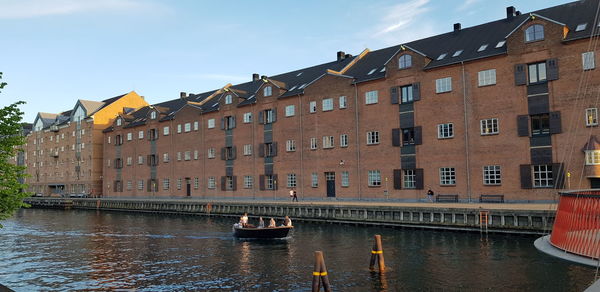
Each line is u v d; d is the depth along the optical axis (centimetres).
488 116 3694
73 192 8669
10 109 1750
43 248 2952
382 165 4319
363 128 4481
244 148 5650
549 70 3391
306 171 4938
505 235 2920
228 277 2031
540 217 2784
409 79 4169
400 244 2738
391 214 3547
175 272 2159
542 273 1905
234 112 5797
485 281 1823
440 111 3962
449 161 3888
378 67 4628
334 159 4694
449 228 3189
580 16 3484
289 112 5153
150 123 7094
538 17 3453
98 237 3478
